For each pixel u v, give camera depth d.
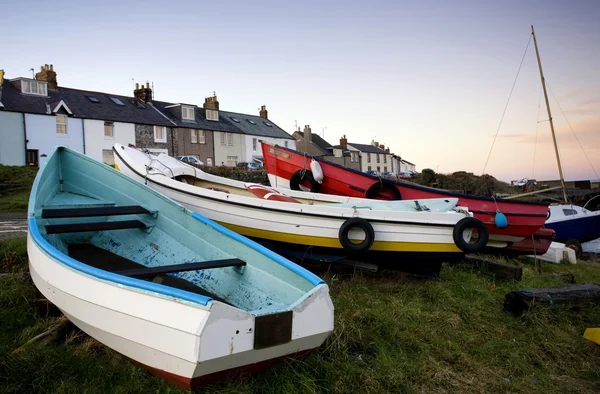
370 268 6.17
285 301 3.73
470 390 3.35
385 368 3.46
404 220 5.69
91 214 4.80
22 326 4.01
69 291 3.39
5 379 2.97
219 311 2.66
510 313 5.06
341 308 4.58
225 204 6.20
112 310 3.06
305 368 3.25
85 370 3.21
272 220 5.98
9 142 25.59
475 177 33.72
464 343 4.20
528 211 7.93
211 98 40.06
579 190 27.12
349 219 5.65
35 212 4.60
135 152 7.56
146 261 5.02
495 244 8.22
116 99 33.69
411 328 4.35
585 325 4.71
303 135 54.88
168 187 6.60
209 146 37.09
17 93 27.48
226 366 2.81
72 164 6.07
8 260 5.50
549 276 7.37
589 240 13.38
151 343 2.86
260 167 34.59
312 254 6.07
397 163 70.56
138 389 2.99
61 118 27.81
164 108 36.84
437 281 6.20
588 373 3.74
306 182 9.29
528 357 4.01
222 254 4.46
